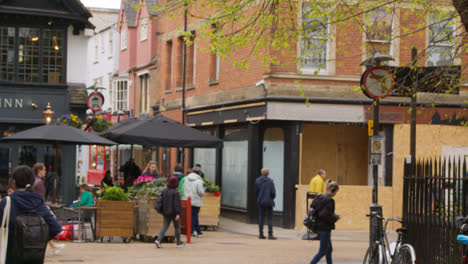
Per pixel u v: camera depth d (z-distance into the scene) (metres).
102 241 17.81
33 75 25.66
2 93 25.28
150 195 18.17
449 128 23.39
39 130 18.94
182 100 30.48
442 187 10.60
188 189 19.78
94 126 25.02
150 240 18.41
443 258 10.40
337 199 22.14
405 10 22.98
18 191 7.82
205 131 28.70
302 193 22.20
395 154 23.06
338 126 24.81
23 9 25.17
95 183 44.38
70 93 25.75
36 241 7.65
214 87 27.38
